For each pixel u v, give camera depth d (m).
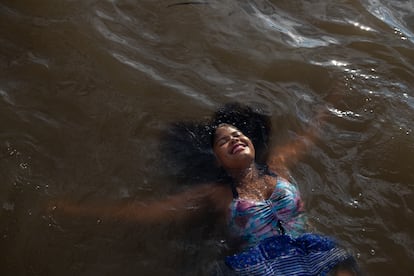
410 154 4.43
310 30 5.70
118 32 5.18
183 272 3.50
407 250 3.77
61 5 5.30
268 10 5.89
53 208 3.74
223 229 3.81
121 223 3.73
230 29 5.48
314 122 4.66
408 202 4.09
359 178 4.23
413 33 5.87
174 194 3.99
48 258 3.47
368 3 6.21
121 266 3.49
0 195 3.74
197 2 5.71
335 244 3.67
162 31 5.32
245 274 3.48
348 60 5.34
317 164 4.30
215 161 4.25
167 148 4.29
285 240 3.61
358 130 4.62
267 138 4.50
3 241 3.51
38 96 4.43
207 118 4.55
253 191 3.96
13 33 4.91
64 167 4.00
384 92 5.02
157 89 4.71
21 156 3.99
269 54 5.27
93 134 4.26
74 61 4.79
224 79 4.95
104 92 4.59
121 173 4.05
